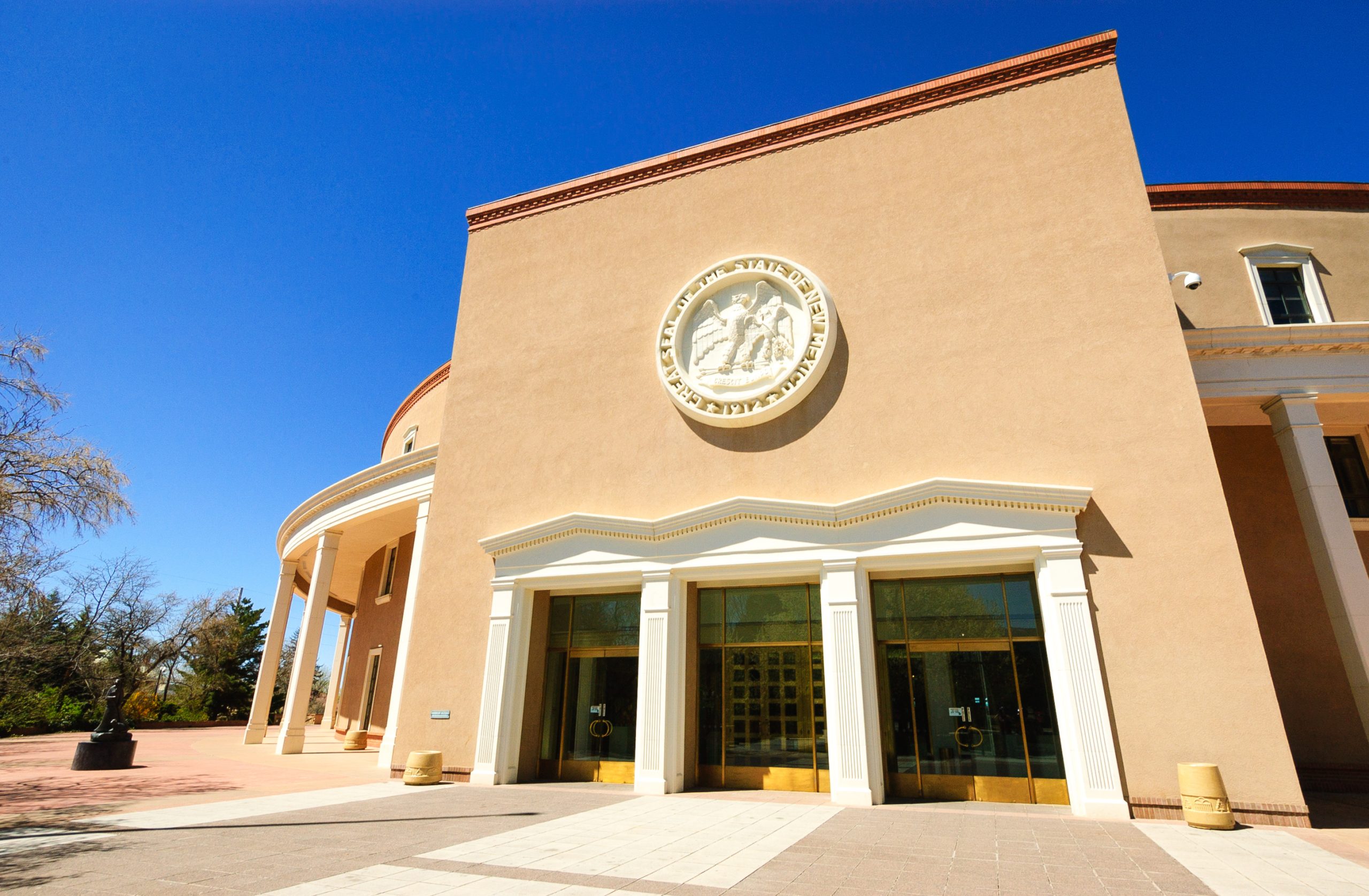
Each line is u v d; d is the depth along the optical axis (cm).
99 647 4128
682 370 1442
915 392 1263
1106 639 1025
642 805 1052
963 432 1207
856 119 1507
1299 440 1255
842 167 1486
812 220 1470
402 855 711
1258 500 1518
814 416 1321
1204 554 1012
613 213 1703
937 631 1177
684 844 779
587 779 1345
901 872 654
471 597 1489
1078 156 1288
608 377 1545
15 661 3139
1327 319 1528
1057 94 1344
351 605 3500
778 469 1315
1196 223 1644
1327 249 1598
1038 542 1077
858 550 1177
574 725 1392
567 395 1574
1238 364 1321
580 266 1689
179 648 4672
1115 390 1134
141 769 1549
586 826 883
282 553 2678
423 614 1522
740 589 1327
